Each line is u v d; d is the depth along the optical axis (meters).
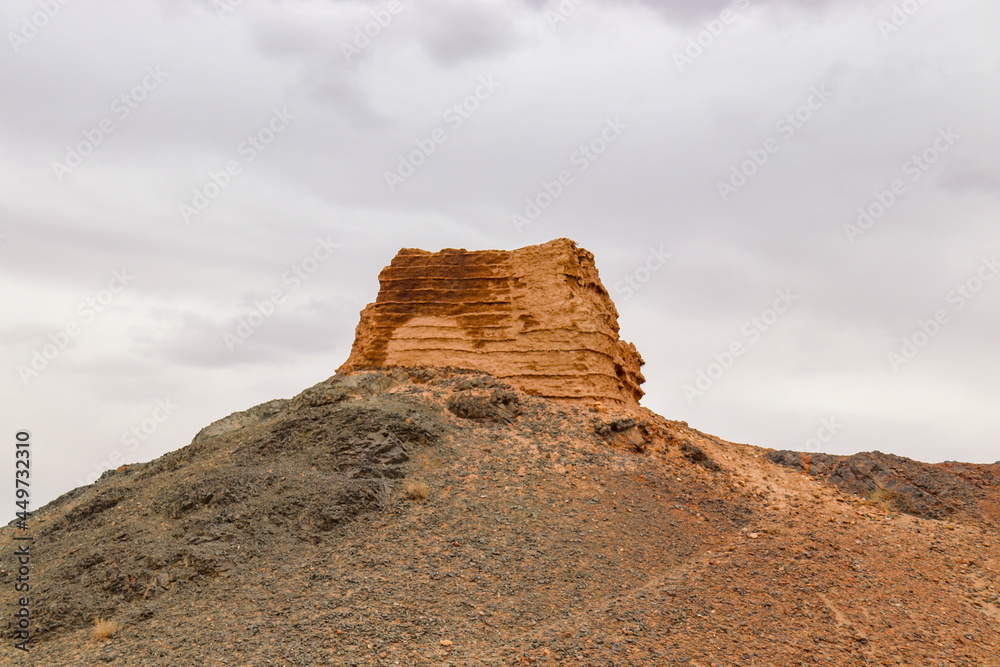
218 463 29.00
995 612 22.44
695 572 23.09
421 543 23.55
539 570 22.66
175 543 23.58
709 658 19.06
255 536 23.83
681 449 31.72
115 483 31.62
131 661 18.73
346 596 21.00
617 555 23.91
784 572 23.25
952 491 32.19
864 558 24.58
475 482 27.03
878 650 19.97
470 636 19.64
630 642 19.44
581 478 28.02
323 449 28.16
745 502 28.80
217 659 18.58
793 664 19.11
